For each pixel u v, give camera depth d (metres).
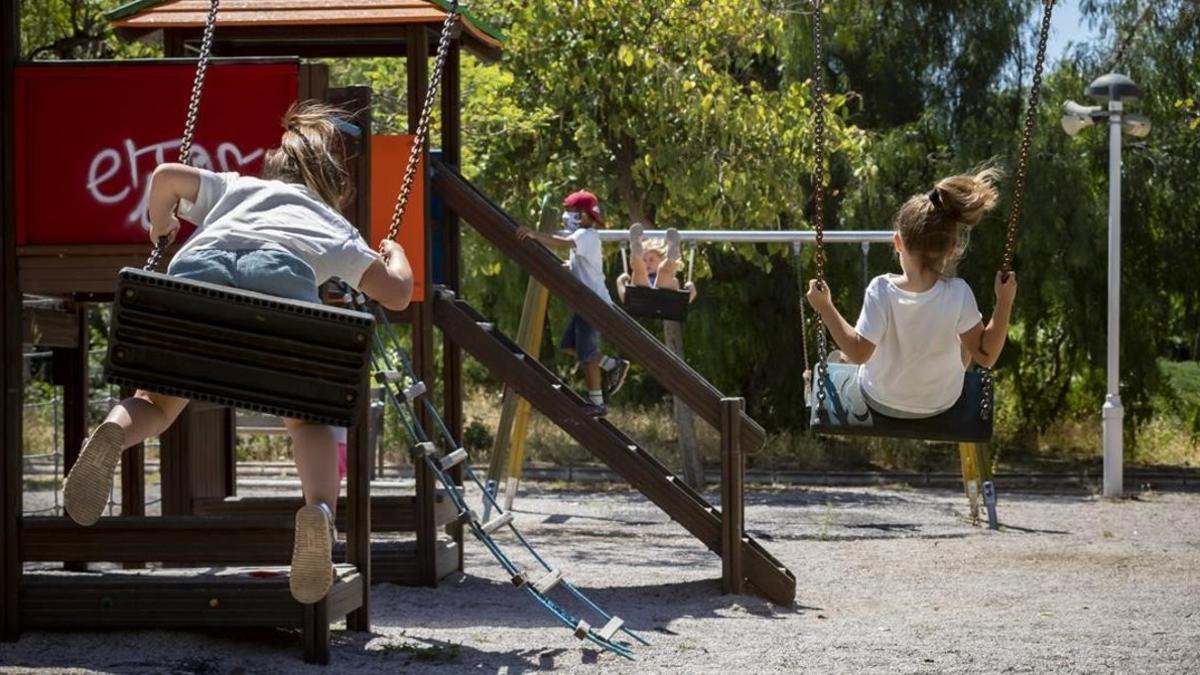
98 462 4.87
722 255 22.67
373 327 4.85
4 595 6.81
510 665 6.84
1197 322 23.14
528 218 19.58
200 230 5.18
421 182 9.44
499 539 13.34
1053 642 7.65
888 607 9.27
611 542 13.32
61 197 7.06
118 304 4.79
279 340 4.82
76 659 6.39
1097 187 22.88
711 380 22.83
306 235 5.12
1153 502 17.75
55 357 9.95
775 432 23.47
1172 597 9.71
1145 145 22.48
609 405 25.67
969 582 10.55
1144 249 22.38
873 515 15.98
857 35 22.72
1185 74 22.39
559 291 9.71
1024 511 16.55
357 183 7.57
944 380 6.90
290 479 19.11
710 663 6.98
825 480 20.27
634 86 18.08
